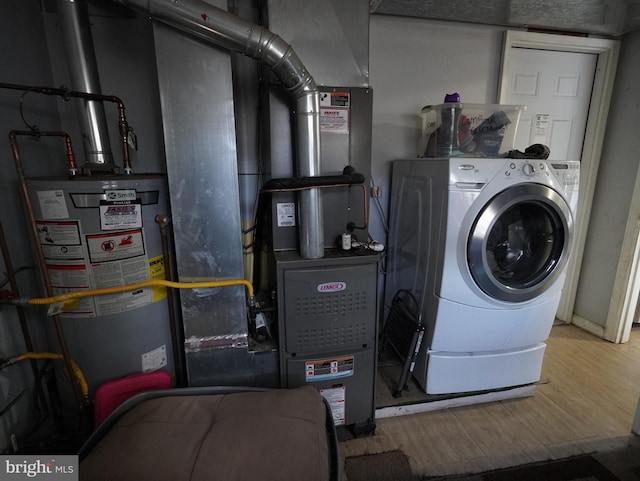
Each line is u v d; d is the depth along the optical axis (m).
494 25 2.07
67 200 1.14
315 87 1.28
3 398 1.18
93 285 1.21
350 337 1.43
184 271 1.32
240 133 1.80
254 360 1.43
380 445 1.49
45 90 1.17
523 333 1.66
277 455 0.99
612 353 2.20
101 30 1.58
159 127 1.71
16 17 1.30
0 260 1.20
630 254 2.19
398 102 2.06
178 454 0.99
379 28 1.94
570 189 1.56
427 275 1.65
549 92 2.29
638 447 1.46
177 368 1.47
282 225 1.47
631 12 1.83
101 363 1.30
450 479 1.31
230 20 1.10
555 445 1.47
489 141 1.75
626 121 2.18
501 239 1.66
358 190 1.51
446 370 1.66
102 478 0.93
